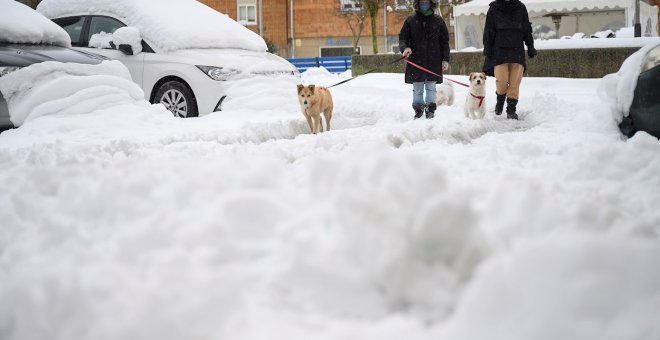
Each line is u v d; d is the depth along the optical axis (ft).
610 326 5.20
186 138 26.14
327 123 35.42
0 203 12.09
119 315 6.53
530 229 8.40
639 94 22.94
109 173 13.15
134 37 37.01
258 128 29.73
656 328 5.08
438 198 7.07
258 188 10.80
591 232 7.92
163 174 12.23
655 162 16.60
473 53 69.10
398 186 8.02
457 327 5.68
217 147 22.27
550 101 39.29
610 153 17.47
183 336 6.16
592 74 62.54
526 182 12.47
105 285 7.28
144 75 36.78
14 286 7.59
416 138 26.40
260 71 37.83
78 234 9.71
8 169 16.44
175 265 7.53
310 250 7.68
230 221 8.78
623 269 5.57
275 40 148.87
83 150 22.38
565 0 79.51
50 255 9.16
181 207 10.28
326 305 6.75
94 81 31.27
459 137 28.45
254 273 7.61
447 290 6.58
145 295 6.77
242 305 6.70
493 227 8.54
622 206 12.78
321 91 33.24
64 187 12.03
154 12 38.22
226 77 36.37
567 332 5.23
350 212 7.50
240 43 40.55
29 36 33.68
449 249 6.97
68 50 34.09
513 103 36.99
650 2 101.19
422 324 6.17
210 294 6.59
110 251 8.78
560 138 24.30
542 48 64.95
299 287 7.09
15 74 29.35
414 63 38.17
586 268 5.60
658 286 5.47
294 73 40.93
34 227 10.54
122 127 29.60
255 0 148.15
